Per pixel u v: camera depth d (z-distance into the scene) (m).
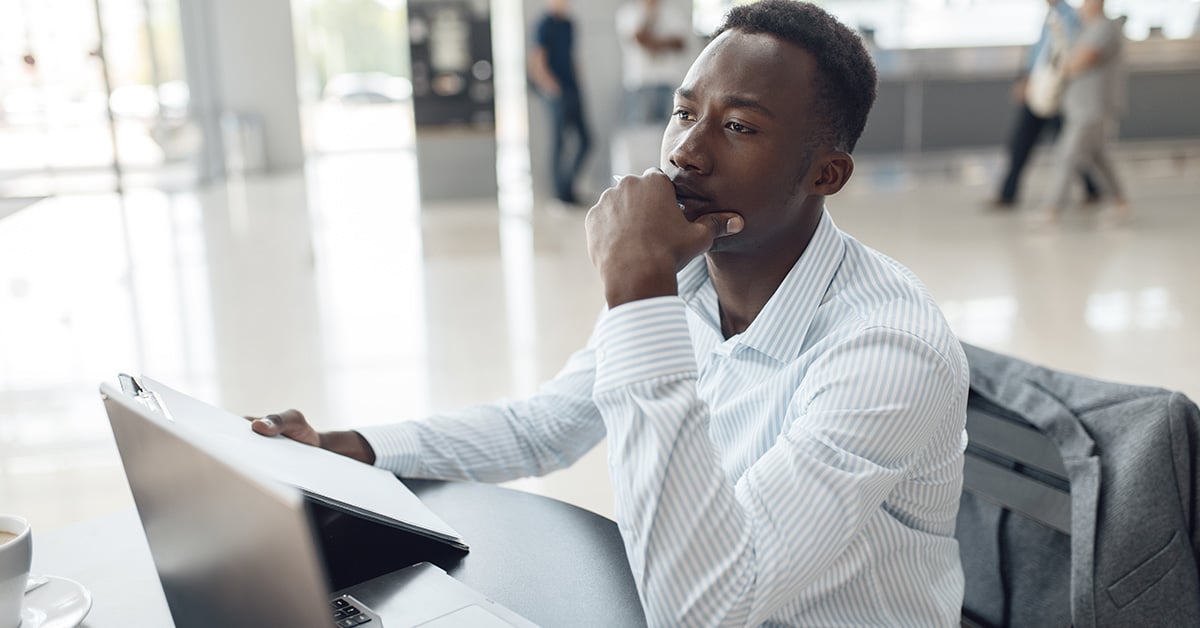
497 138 7.52
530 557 0.99
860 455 0.86
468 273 5.16
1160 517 0.96
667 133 0.99
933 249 5.46
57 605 0.85
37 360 3.77
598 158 7.96
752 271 1.01
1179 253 5.16
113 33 7.85
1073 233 5.81
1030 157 6.79
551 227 6.55
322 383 3.44
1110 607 0.97
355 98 13.48
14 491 2.61
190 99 9.41
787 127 0.91
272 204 7.96
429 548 0.96
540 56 7.14
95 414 3.18
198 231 6.66
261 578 0.56
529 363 3.63
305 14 10.45
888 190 7.91
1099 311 4.11
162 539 0.71
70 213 6.67
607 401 0.88
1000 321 4.00
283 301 4.64
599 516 1.08
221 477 0.56
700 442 0.84
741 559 0.82
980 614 1.16
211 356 3.78
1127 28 8.23
